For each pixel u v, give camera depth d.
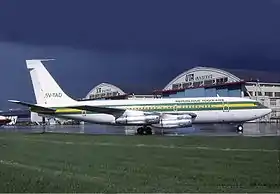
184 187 13.36
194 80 124.44
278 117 112.88
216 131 57.28
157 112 55.41
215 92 117.31
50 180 14.55
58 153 26.02
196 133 51.28
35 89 61.69
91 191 12.43
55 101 61.12
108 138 41.72
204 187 13.39
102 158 22.70
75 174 16.52
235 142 32.19
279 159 20.44
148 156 23.23
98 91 169.12
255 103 55.56
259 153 23.41
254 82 112.06
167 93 133.88
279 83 116.31
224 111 54.97
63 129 79.62
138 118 53.03
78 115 59.28
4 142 37.12
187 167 18.50
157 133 54.16
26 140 39.81
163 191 12.44
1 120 108.62
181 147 28.59
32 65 61.66
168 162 20.39
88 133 57.31
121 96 155.38
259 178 15.27
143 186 13.52
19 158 23.22
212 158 21.55
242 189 13.02
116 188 13.01
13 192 12.24
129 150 27.19
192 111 55.22
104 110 55.16
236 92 112.38
